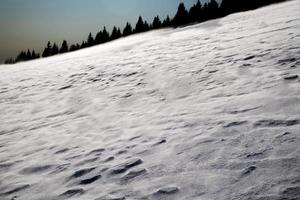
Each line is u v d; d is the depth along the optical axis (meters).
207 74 8.86
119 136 5.82
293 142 3.55
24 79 18.92
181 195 3.11
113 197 3.42
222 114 5.35
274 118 4.47
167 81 9.56
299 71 6.55
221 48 12.41
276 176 2.96
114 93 10.02
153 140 5.04
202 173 3.45
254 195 2.76
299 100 4.93
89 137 6.25
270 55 8.70
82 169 4.52
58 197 3.77
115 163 4.45
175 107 6.84
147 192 3.35
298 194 2.60
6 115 10.50
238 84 7.06
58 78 16.27
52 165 5.02
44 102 11.41
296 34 10.57
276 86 6.02
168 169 3.78
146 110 7.32
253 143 3.84
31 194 4.05
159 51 16.88
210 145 4.16
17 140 7.21
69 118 8.41
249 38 12.80
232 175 3.23
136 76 11.72
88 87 12.06
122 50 23.27
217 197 2.90
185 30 28.11
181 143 4.54
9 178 4.82
